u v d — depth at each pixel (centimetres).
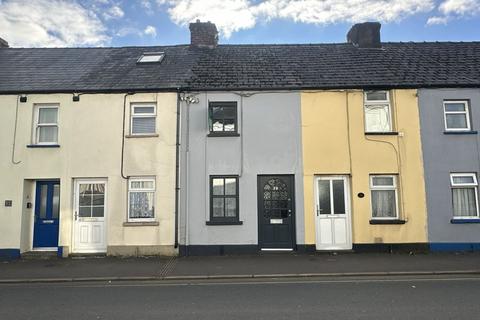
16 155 1266
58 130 1284
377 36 1571
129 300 735
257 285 855
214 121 1303
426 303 679
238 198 1258
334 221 1263
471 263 1043
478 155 1267
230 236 1239
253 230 1241
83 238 1262
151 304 703
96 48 1614
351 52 1530
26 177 1258
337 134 1278
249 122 1284
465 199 1273
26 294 797
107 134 1276
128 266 1070
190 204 1251
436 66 1406
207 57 1508
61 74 1393
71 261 1155
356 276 941
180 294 779
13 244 1225
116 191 1252
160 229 1234
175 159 1259
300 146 1275
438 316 605
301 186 1259
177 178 1252
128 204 1261
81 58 1527
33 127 1288
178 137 1270
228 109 1311
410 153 1266
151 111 1306
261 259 1140
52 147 1268
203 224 1244
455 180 1272
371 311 637
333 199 1273
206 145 1274
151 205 1267
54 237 1281
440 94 1293
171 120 1277
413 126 1277
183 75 1367
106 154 1268
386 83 1295
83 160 1266
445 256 1148
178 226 1238
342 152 1270
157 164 1259
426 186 1253
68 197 1251
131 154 1266
